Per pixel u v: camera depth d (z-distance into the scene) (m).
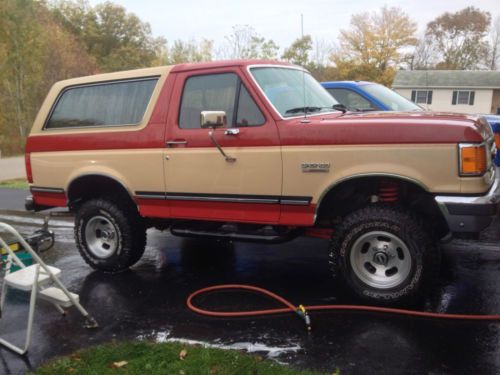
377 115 4.30
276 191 4.41
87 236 5.64
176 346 3.64
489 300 4.40
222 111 4.39
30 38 27.41
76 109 5.57
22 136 28.22
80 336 3.95
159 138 4.93
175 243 6.86
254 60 4.80
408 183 4.20
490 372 3.22
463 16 56.28
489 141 4.11
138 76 5.20
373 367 3.31
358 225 4.25
